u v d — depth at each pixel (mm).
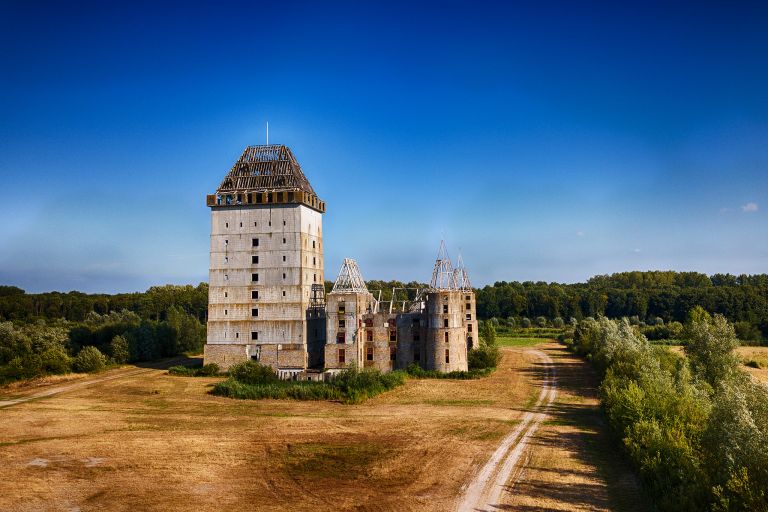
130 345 144750
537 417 80750
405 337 120062
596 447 65062
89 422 79125
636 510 46719
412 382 109312
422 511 47656
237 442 68500
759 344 174750
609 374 88750
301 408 88188
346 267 121688
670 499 44000
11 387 108125
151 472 57969
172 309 185750
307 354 122750
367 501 50062
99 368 126312
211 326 124062
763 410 43406
